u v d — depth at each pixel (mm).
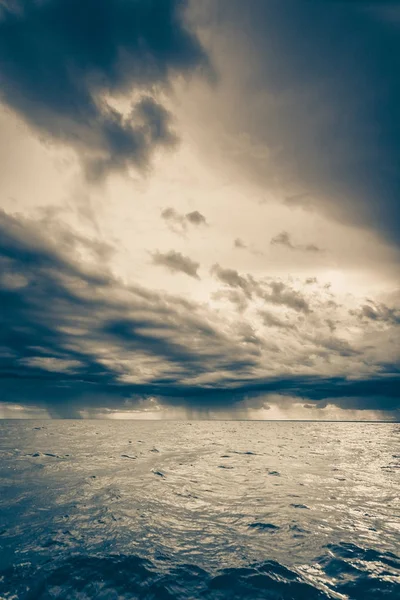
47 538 4000
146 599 2723
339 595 2773
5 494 5965
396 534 4230
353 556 3559
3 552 3607
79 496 5867
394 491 6496
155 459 10180
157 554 3584
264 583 2973
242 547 3787
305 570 3238
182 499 5758
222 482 7121
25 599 2719
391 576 3123
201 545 3846
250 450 12945
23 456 10398
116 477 7453
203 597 2756
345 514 5020
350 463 10023
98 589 2875
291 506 5410
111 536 4086
